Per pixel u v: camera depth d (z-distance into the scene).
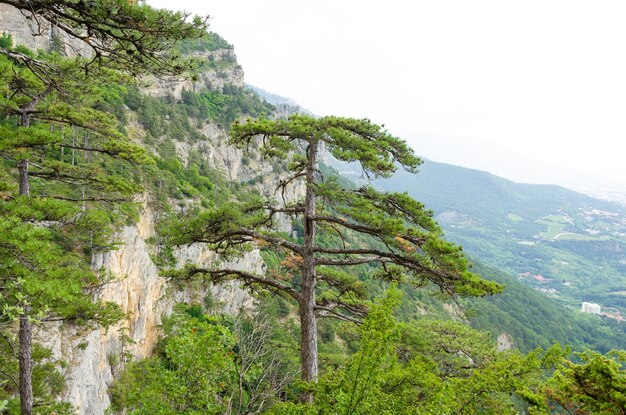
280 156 13.23
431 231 10.37
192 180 70.94
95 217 12.52
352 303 12.81
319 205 12.89
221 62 129.62
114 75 9.59
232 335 9.48
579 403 6.65
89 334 21.83
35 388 12.44
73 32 6.27
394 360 6.71
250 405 9.43
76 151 35.38
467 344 16.98
